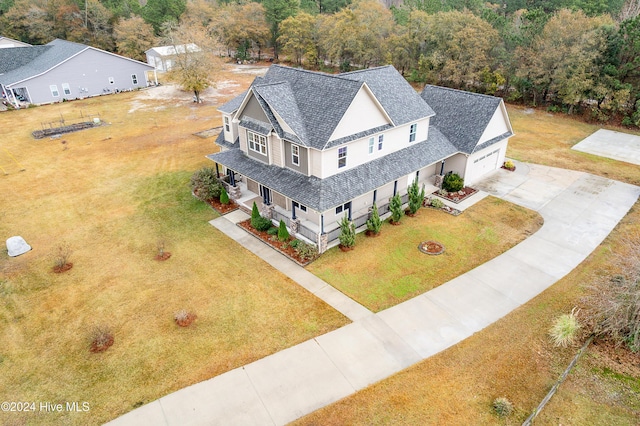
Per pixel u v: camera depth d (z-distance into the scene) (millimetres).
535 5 67125
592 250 22828
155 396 14789
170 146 39906
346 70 70812
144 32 74438
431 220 26234
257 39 81625
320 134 22750
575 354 16203
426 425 13492
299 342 17000
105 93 59781
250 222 26328
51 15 76750
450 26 54188
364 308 18844
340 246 23609
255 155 27078
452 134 30594
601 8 58156
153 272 21797
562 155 36031
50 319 18688
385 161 26469
